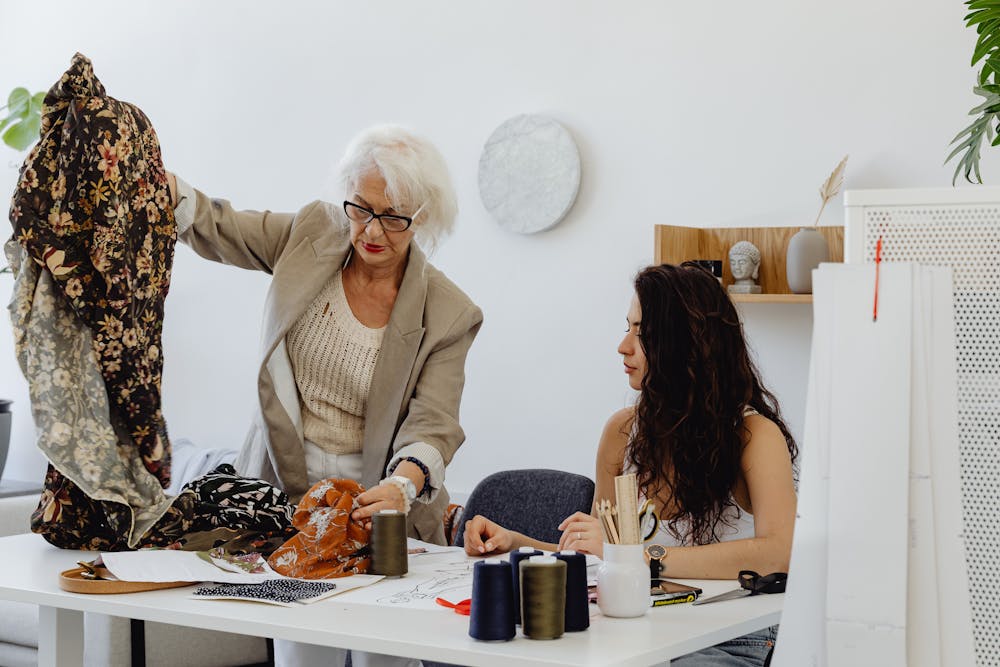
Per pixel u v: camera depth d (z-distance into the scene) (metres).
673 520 2.14
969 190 1.44
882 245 1.48
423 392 2.35
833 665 1.38
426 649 1.44
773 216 3.46
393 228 2.24
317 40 4.42
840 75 3.35
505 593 1.47
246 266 2.46
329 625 1.54
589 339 3.79
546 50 3.89
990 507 1.43
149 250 2.03
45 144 1.94
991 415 1.43
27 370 1.91
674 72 3.64
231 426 4.64
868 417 1.38
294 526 1.95
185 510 2.03
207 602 1.68
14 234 1.93
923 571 1.38
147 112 4.86
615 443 2.38
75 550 2.07
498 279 3.98
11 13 5.21
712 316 2.15
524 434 3.92
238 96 4.62
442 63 4.12
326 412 2.39
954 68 3.17
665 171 3.65
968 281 1.44
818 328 1.41
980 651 1.44
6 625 3.35
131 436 1.97
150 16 4.85
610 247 3.75
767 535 1.95
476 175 4.04
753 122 3.50
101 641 3.15
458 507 2.98
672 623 1.58
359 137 2.26
